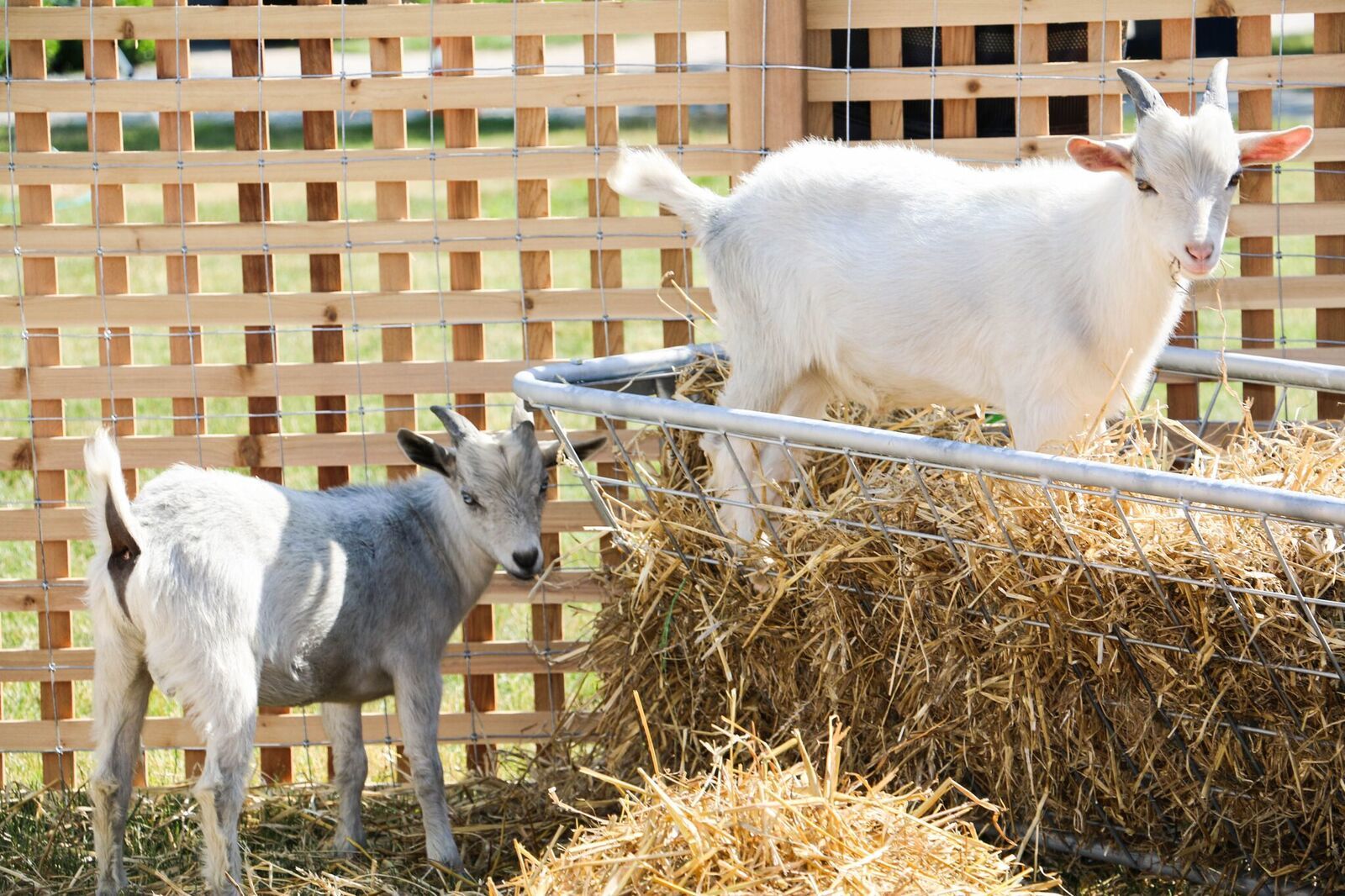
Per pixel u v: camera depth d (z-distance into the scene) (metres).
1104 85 5.09
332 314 5.25
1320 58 5.02
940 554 4.01
